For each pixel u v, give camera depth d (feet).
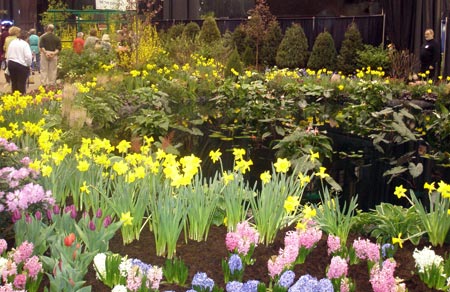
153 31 61.41
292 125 36.01
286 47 65.36
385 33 61.36
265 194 13.26
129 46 50.88
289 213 14.60
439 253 12.75
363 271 11.75
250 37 68.13
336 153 31.04
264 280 11.28
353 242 13.30
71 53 56.49
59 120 26.84
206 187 14.35
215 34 70.44
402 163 26.91
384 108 37.83
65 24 83.61
